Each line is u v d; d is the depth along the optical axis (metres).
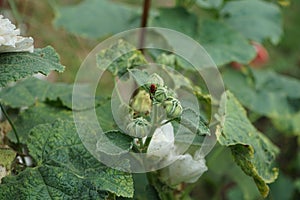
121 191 0.64
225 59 0.96
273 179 0.75
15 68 0.63
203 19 1.00
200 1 1.05
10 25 0.64
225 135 0.71
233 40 0.98
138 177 0.83
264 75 1.14
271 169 0.76
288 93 1.12
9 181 0.65
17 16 1.02
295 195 1.25
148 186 0.75
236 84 1.05
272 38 1.08
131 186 0.65
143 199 0.81
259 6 1.11
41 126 0.68
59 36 1.22
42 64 0.64
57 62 0.66
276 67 1.62
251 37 1.06
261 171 0.74
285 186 1.24
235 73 1.07
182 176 0.71
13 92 0.84
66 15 1.14
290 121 1.13
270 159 0.76
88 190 0.64
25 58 0.65
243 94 1.05
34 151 0.67
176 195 0.80
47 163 0.66
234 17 1.08
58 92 0.84
